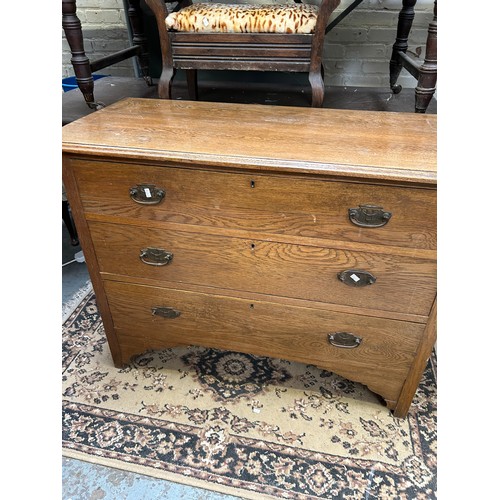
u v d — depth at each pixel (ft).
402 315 2.96
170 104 3.78
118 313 3.64
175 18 3.71
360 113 3.55
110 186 2.90
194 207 2.84
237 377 3.92
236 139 2.90
